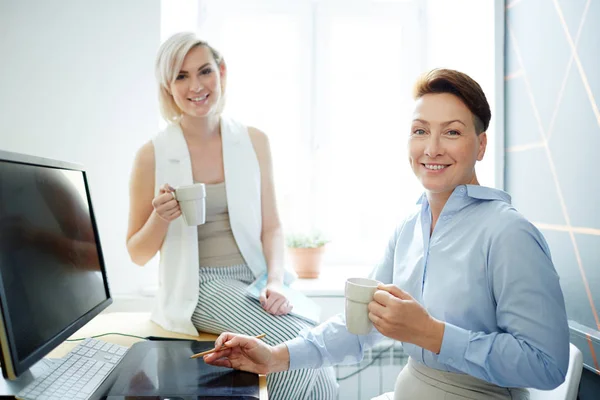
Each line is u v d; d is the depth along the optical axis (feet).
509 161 5.57
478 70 6.11
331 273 7.18
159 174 4.81
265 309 4.42
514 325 2.75
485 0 5.91
